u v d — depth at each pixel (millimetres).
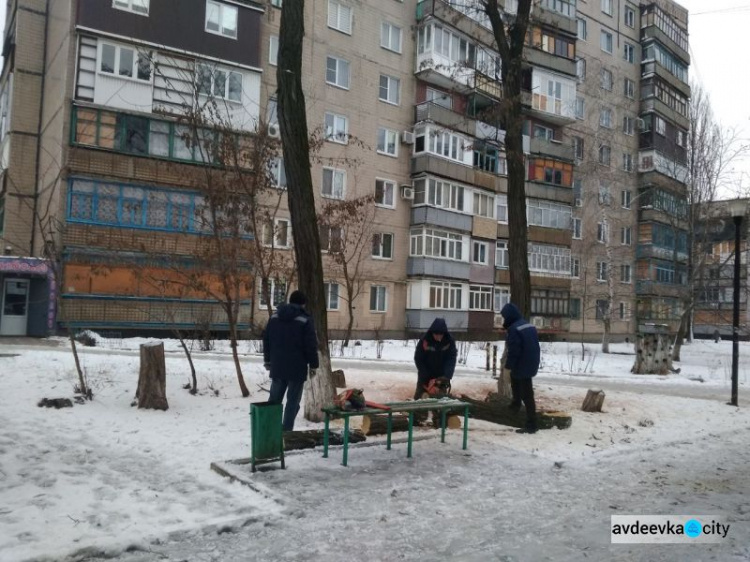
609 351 31312
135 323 21750
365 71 29500
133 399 9180
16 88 25109
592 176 33750
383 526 4703
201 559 3965
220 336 23562
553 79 37094
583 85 39719
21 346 16938
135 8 21859
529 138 36031
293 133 8688
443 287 31500
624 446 8172
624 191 41469
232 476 5672
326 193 27969
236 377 11430
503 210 35094
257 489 5309
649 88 42875
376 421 7965
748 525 5242
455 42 32000
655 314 41688
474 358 22672
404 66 30969
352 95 29016
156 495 5129
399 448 7312
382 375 13828
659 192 30938
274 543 4270
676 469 7215
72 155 20844
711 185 26688
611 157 40281
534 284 35469
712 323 55375
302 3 8891
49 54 24734
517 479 6266
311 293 8641
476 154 33594
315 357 7320
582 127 39844
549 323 36344
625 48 42875
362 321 29109
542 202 36219
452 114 31672
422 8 31188
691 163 27141
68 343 18812
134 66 21750
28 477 5473
